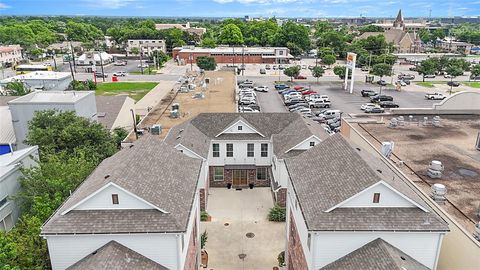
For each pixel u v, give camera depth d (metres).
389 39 160.75
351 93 81.62
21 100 40.75
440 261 19.09
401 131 33.75
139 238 17.47
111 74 109.12
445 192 20.16
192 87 70.88
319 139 31.78
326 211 17.61
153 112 51.84
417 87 89.06
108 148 34.00
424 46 183.50
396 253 16.69
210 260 25.81
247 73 111.25
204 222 30.64
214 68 110.50
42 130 33.34
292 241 22.98
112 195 17.95
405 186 19.80
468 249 16.47
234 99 61.03
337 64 127.38
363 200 17.78
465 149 28.92
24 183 25.27
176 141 32.00
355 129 33.94
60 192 24.48
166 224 17.48
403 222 17.17
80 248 17.53
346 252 17.48
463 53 149.75
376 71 92.44
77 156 31.23
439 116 39.50
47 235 17.03
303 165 23.06
